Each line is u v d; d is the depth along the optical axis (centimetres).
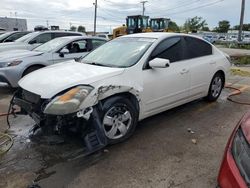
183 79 532
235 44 3684
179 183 339
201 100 669
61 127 382
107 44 558
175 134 475
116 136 430
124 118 434
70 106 364
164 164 379
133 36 552
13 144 438
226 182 248
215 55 634
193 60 565
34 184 334
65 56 838
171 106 524
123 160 389
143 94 455
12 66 748
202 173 360
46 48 861
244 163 238
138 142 443
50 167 372
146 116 478
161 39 509
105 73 423
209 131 490
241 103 656
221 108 618
